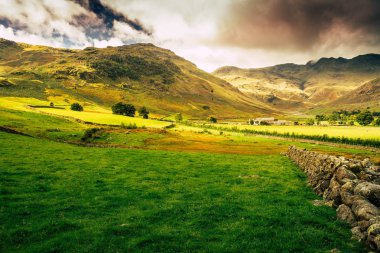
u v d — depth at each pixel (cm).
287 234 1515
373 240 1276
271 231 1556
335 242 1409
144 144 7869
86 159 3997
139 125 14900
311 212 1858
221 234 1529
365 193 1648
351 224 1582
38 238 1435
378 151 10138
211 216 1797
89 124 12144
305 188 2625
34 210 1816
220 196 2305
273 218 1742
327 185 2300
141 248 1359
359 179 1978
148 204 2027
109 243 1389
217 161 4578
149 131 9981
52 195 2166
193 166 3925
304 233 1524
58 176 2789
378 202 1588
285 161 4912
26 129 7769
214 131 17000
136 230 1559
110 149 5547
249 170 3697
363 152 9231
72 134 7925
